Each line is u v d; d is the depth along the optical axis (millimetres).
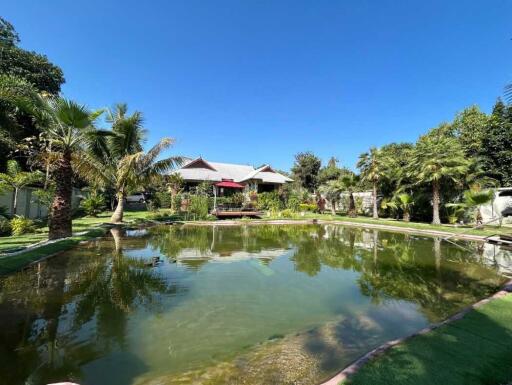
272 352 3670
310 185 45594
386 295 5883
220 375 3174
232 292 5891
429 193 22156
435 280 6965
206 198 23094
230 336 4078
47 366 3244
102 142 15555
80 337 3914
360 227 19172
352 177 27203
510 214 19000
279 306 5219
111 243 11203
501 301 5043
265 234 15086
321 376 3174
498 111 22344
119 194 17641
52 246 9188
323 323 4562
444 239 13750
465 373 2918
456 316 4395
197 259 8852
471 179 19469
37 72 24953
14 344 3697
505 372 2951
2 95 9492
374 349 3615
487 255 10062
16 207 15062
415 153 21797
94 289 5863
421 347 3436
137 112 18281
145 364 3348
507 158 21438
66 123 10336
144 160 17953
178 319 4570
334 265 8383
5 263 7078
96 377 3082
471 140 24047
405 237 14484
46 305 4996
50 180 17734
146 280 6555
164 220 19812
